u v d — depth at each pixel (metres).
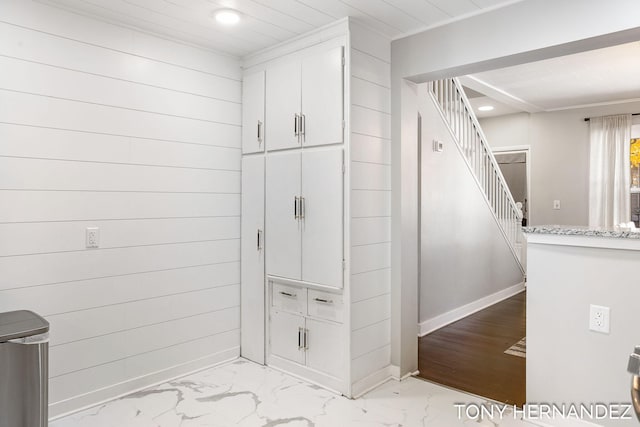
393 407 2.60
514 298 5.61
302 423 2.40
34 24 2.36
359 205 2.77
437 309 4.25
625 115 5.68
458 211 4.56
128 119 2.75
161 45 2.91
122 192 2.72
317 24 2.76
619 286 2.14
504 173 6.79
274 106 3.14
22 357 1.90
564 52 2.41
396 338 3.03
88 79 2.57
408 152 3.06
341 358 2.78
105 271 2.65
